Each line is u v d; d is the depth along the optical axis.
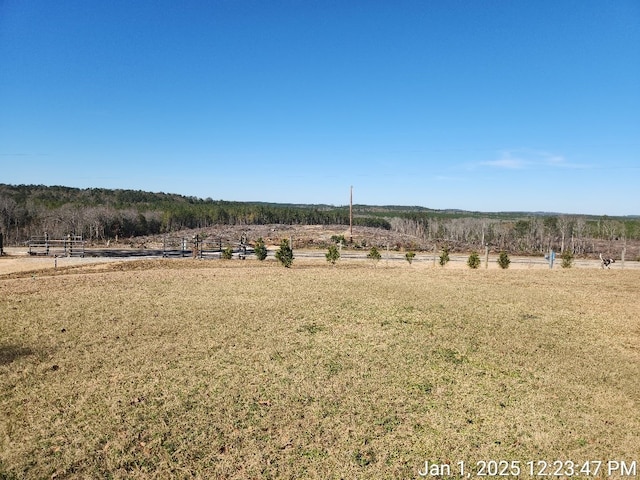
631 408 6.10
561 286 16.36
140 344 8.35
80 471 4.48
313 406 5.89
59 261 27.34
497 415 5.79
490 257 40.31
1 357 7.55
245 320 10.23
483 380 6.95
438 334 9.40
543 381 6.97
